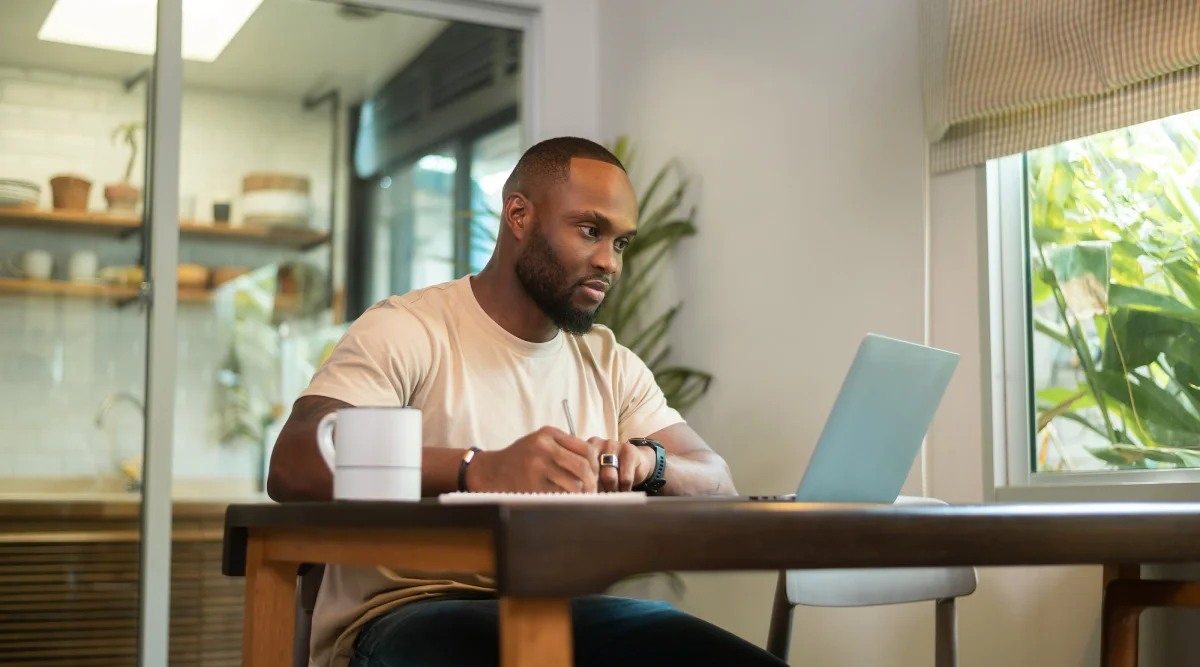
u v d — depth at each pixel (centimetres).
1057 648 231
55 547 345
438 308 185
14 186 350
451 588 158
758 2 336
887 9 288
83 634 345
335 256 388
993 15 248
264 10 386
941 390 144
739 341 337
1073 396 250
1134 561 107
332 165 389
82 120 359
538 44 422
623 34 408
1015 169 263
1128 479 235
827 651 293
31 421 346
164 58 368
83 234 356
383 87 400
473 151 413
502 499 104
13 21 355
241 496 367
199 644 357
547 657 85
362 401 165
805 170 314
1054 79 235
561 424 189
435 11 408
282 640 131
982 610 250
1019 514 101
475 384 182
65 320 352
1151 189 236
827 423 133
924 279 273
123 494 353
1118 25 222
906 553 95
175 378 360
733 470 335
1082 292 250
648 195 368
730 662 140
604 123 420
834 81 305
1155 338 234
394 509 99
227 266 373
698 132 362
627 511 86
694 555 87
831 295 302
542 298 183
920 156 276
